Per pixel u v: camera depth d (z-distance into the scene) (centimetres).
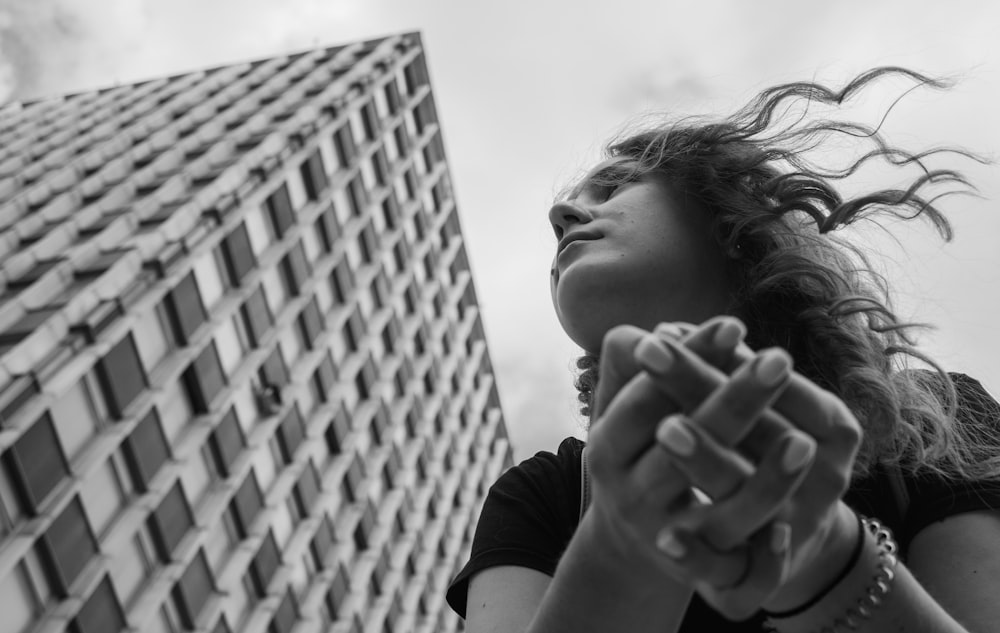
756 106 262
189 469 2328
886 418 191
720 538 96
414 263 4238
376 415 3594
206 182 2789
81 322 2006
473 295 5112
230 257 2662
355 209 3675
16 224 2442
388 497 3647
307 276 3134
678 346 99
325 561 3012
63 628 1797
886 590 128
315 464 3045
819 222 242
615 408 103
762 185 243
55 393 1861
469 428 4800
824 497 104
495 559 200
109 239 2345
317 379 3119
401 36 4653
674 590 118
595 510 119
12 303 2000
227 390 2503
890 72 255
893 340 238
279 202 3028
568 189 311
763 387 93
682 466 95
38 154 3366
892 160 251
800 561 110
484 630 185
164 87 4166
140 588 2064
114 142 3158
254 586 2584
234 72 4131
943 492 178
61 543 1848
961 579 165
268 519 2619
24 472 1784
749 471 94
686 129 249
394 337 3872
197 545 2245
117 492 2047
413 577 3844
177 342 2350
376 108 4103
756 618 174
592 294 206
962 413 223
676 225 219
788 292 224
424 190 4503
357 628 3195
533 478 221
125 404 2098
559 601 122
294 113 3431
